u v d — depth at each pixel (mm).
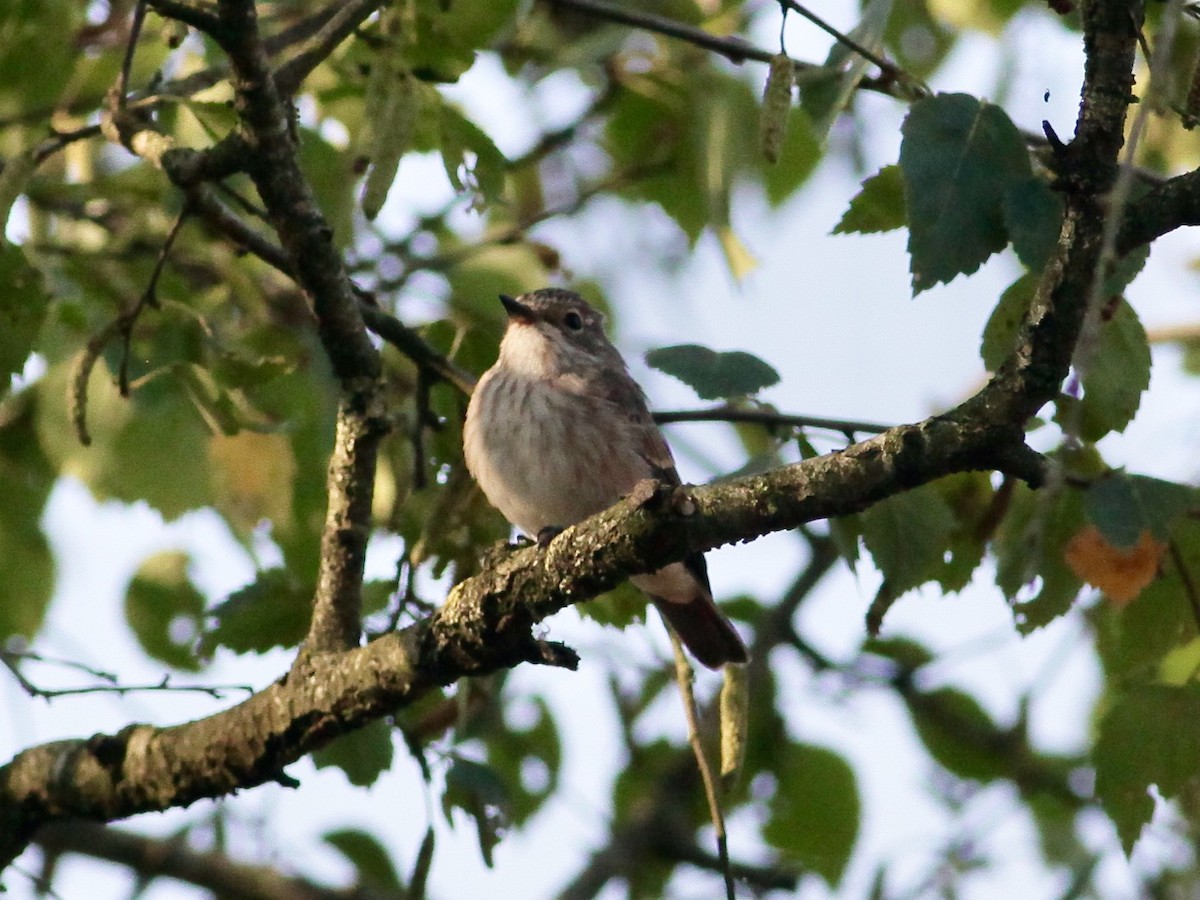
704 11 13289
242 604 10328
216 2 8617
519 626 7844
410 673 8133
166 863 13672
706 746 14898
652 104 13695
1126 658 10211
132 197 11633
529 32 12859
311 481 12062
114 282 11523
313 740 8477
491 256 13062
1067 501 9602
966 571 10281
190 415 11406
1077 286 6586
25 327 10023
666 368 9281
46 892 9320
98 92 11656
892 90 9461
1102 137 6668
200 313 10609
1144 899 13312
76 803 8992
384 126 9188
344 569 8820
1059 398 9094
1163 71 6066
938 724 15930
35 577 12914
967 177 7957
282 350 12328
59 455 11406
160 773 8789
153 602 13383
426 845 9711
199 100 9531
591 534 7410
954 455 6695
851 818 14906
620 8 10414
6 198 9055
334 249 8469
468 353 11297
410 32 10289
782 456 9367
